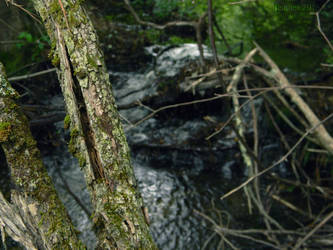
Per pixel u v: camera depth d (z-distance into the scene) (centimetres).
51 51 117
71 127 115
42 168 122
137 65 499
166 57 461
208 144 427
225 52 441
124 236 110
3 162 394
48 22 113
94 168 114
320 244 310
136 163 433
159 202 376
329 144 268
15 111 119
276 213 370
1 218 134
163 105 435
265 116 445
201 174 423
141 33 521
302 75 398
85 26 109
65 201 357
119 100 452
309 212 349
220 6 506
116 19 538
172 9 566
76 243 120
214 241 332
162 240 330
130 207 111
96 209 114
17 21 425
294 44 414
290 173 425
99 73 110
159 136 435
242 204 380
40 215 119
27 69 422
